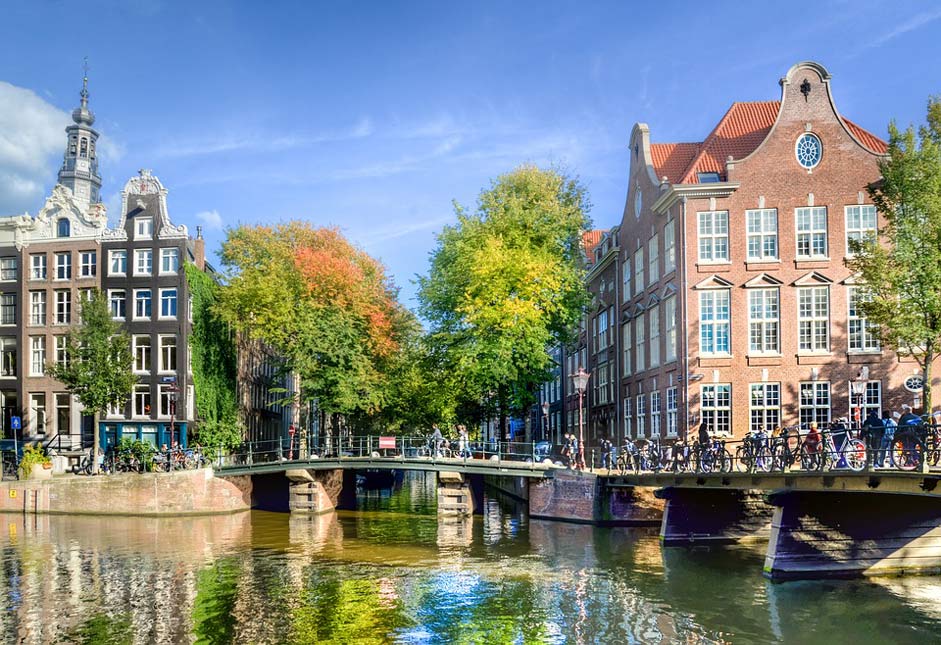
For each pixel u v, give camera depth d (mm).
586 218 50562
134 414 53719
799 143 40188
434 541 33781
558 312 46719
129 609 22516
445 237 49531
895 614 20609
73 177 87938
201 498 45000
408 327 58094
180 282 53812
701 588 23641
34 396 55375
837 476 21906
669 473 30891
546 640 19234
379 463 43719
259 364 67750
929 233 30234
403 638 19641
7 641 19750
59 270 55812
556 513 40344
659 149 49000
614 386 52875
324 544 33281
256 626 20812
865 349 39000
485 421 52719
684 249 40188
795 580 24438
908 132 30906
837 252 39531
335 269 50188
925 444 19547
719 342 39875
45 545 33281
